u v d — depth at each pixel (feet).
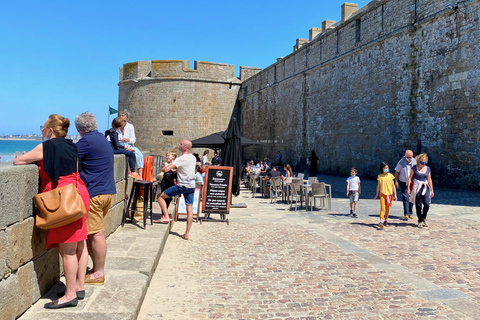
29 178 10.44
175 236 24.09
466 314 12.26
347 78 70.59
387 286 14.97
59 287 12.19
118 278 13.47
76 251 11.44
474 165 43.24
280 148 103.24
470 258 18.51
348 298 13.82
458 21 45.60
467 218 27.96
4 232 9.18
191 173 23.17
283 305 13.24
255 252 20.42
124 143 24.73
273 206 40.09
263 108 115.14
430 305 13.05
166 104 124.26
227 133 38.63
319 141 81.76
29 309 10.52
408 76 54.13
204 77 125.08
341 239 23.15
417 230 25.05
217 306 13.14
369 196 43.75
